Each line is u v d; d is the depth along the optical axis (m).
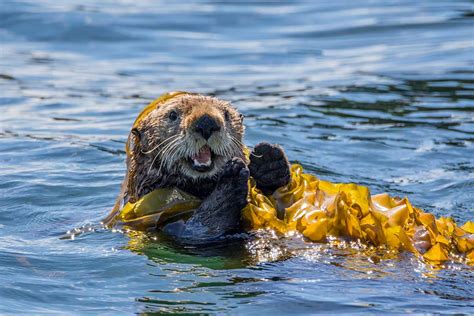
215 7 58.03
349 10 56.97
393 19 53.81
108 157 28.66
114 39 49.75
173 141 19.62
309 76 41.97
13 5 55.00
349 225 18.61
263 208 19.28
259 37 50.56
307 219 18.91
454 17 53.69
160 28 52.25
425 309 15.60
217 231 19.06
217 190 19.14
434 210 23.61
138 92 39.22
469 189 25.53
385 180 26.56
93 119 34.31
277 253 18.27
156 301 16.12
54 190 24.94
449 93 37.84
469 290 16.44
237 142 20.47
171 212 20.08
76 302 16.20
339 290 16.44
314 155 29.06
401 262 17.70
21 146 29.75
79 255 18.86
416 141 30.78
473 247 18.23
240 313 15.48
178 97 20.97
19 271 17.86
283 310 15.59
